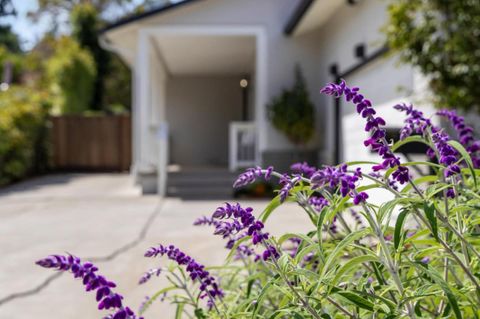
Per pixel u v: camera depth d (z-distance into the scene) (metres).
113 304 0.94
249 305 1.38
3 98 12.28
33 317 2.94
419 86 5.17
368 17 7.14
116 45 10.09
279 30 9.92
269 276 1.62
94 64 19.14
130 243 5.01
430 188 1.23
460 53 4.49
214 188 9.33
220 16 9.73
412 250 1.34
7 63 17.41
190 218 6.58
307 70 10.03
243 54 11.58
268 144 9.88
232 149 10.07
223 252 4.49
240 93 14.09
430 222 1.03
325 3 8.15
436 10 4.65
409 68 5.42
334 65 8.77
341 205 1.19
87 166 14.81
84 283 0.93
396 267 1.09
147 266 4.07
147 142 9.52
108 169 14.87
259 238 1.20
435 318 1.25
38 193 9.45
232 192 9.26
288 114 9.30
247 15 9.80
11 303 3.20
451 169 1.23
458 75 4.55
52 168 14.57
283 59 9.98
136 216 6.79
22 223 6.28
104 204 8.01
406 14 4.83
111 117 14.86
